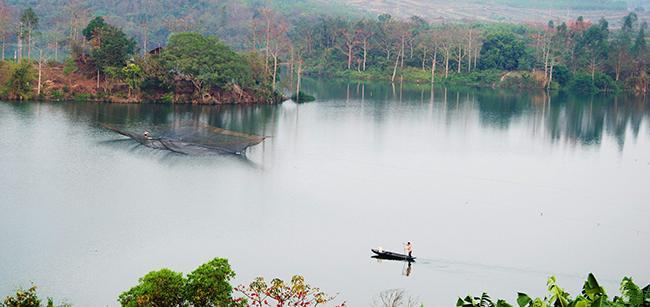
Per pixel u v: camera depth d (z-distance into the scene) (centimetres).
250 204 7744
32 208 7300
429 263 6241
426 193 8531
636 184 9456
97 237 6562
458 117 15162
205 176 8850
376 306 5331
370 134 12506
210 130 11400
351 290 5631
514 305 5428
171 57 14925
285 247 6494
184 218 7181
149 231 6769
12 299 4306
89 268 5888
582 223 7588
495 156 11012
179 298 4300
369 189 8588
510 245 6788
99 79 15062
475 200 8319
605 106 18175
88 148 10094
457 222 7431
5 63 14588
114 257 6125
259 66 16300
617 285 5959
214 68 15088
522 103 18312
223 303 4272
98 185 8250
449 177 9425
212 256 6219
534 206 8169
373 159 10375
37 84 14612
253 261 6141
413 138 12288
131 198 7788
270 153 10444
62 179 8431
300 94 17325
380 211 7694
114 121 12325
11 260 5984
